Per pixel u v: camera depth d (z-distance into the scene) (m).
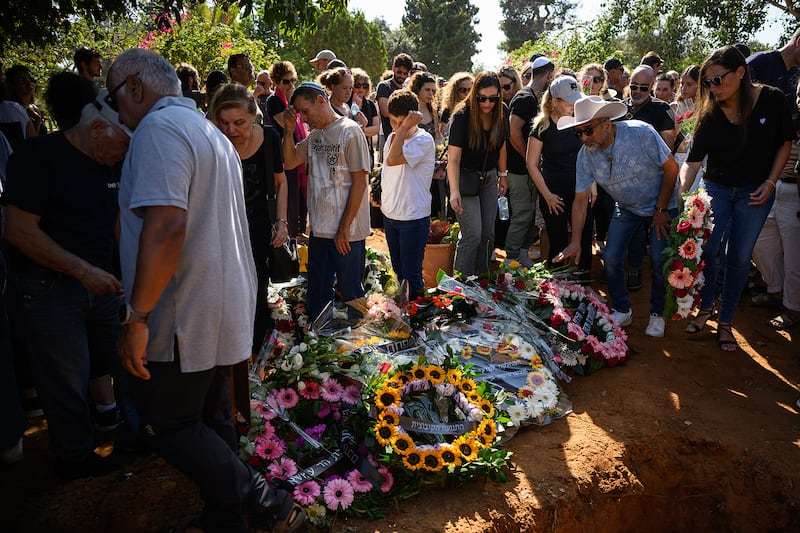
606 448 3.70
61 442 3.13
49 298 2.97
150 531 2.87
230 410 2.80
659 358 4.78
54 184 2.94
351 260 4.24
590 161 4.81
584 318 4.71
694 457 3.85
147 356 2.34
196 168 2.26
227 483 2.50
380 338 4.11
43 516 2.95
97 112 2.92
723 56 4.33
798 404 4.18
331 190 4.11
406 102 4.64
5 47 6.50
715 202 4.73
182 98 2.42
